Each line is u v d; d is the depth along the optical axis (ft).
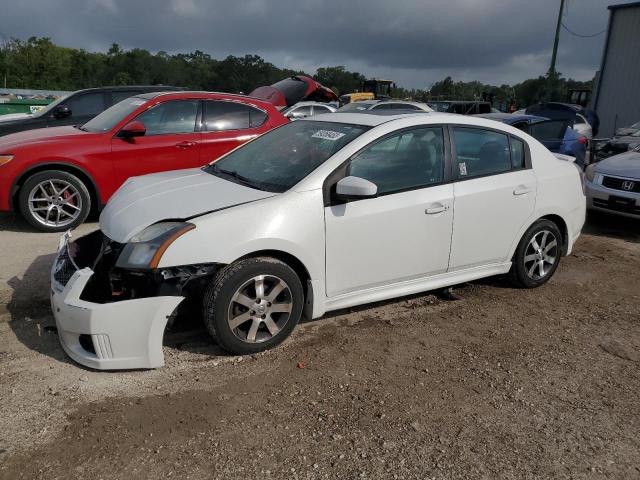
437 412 10.21
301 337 12.91
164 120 22.54
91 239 13.24
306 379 11.07
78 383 10.49
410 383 11.16
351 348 12.48
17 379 10.53
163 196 12.43
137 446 8.87
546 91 86.33
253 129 24.07
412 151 13.56
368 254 12.85
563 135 33.04
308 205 11.91
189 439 9.10
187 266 10.84
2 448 8.67
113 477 8.19
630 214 24.35
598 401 10.87
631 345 13.44
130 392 10.30
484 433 9.67
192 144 22.68
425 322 14.14
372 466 8.68
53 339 12.15
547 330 14.07
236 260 11.31
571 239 17.38
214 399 10.22
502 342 13.23
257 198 11.83
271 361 11.69
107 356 10.62
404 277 13.71
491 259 15.37
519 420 10.11
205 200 11.90
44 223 20.77
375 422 9.80
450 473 8.62
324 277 12.40
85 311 10.35
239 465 8.56
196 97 23.24
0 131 27.89
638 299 16.63
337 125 14.05
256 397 10.36
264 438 9.22
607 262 20.43
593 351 13.01
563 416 10.30
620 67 71.05
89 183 21.40
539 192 15.85
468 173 14.51
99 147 21.08
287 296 11.95
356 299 13.11
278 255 11.92
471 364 12.07
